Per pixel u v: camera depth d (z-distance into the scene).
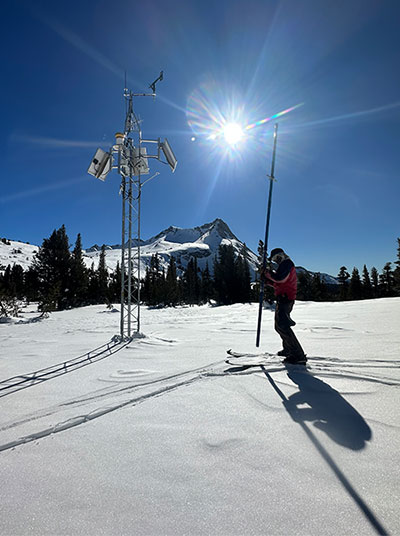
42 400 2.48
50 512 1.15
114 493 1.25
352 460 1.41
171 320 11.38
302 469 1.36
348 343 4.29
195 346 4.79
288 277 3.28
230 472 1.36
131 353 4.40
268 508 1.12
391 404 2.02
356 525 1.02
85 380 3.03
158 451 1.58
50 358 4.29
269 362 3.26
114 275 43.16
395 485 1.22
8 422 2.05
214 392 2.46
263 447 1.57
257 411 2.04
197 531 1.03
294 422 1.84
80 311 21.73
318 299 42.03
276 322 3.31
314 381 2.58
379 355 3.38
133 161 6.14
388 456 1.43
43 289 24.53
